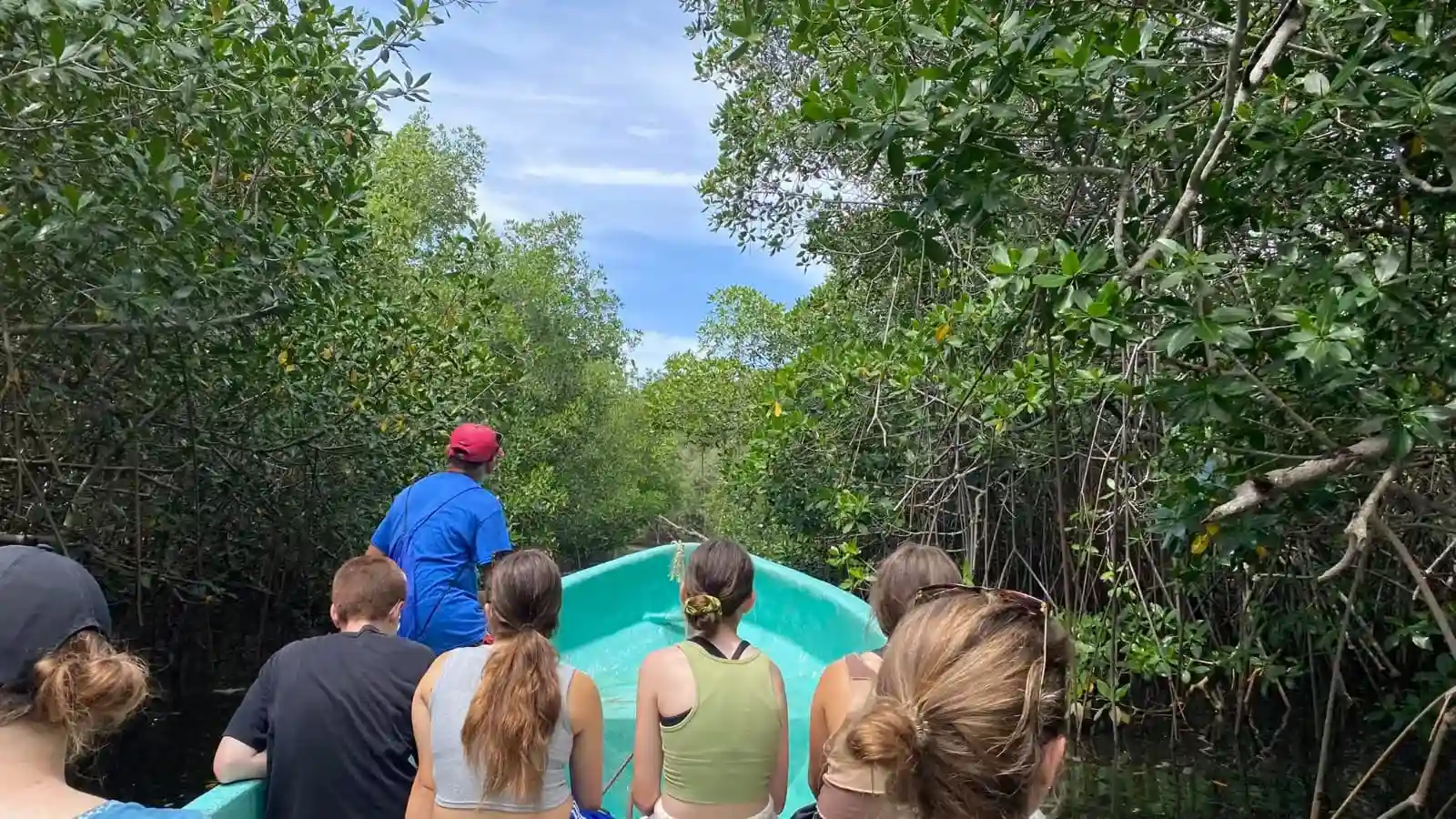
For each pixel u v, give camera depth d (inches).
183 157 207.9
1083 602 260.4
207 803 102.6
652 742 104.7
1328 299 109.5
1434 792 215.8
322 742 104.2
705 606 104.7
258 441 309.0
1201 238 175.9
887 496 313.9
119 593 288.5
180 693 324.2
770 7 200.5
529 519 565.0
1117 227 132.8
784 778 108.0
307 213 239.1
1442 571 214.5
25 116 169.3
